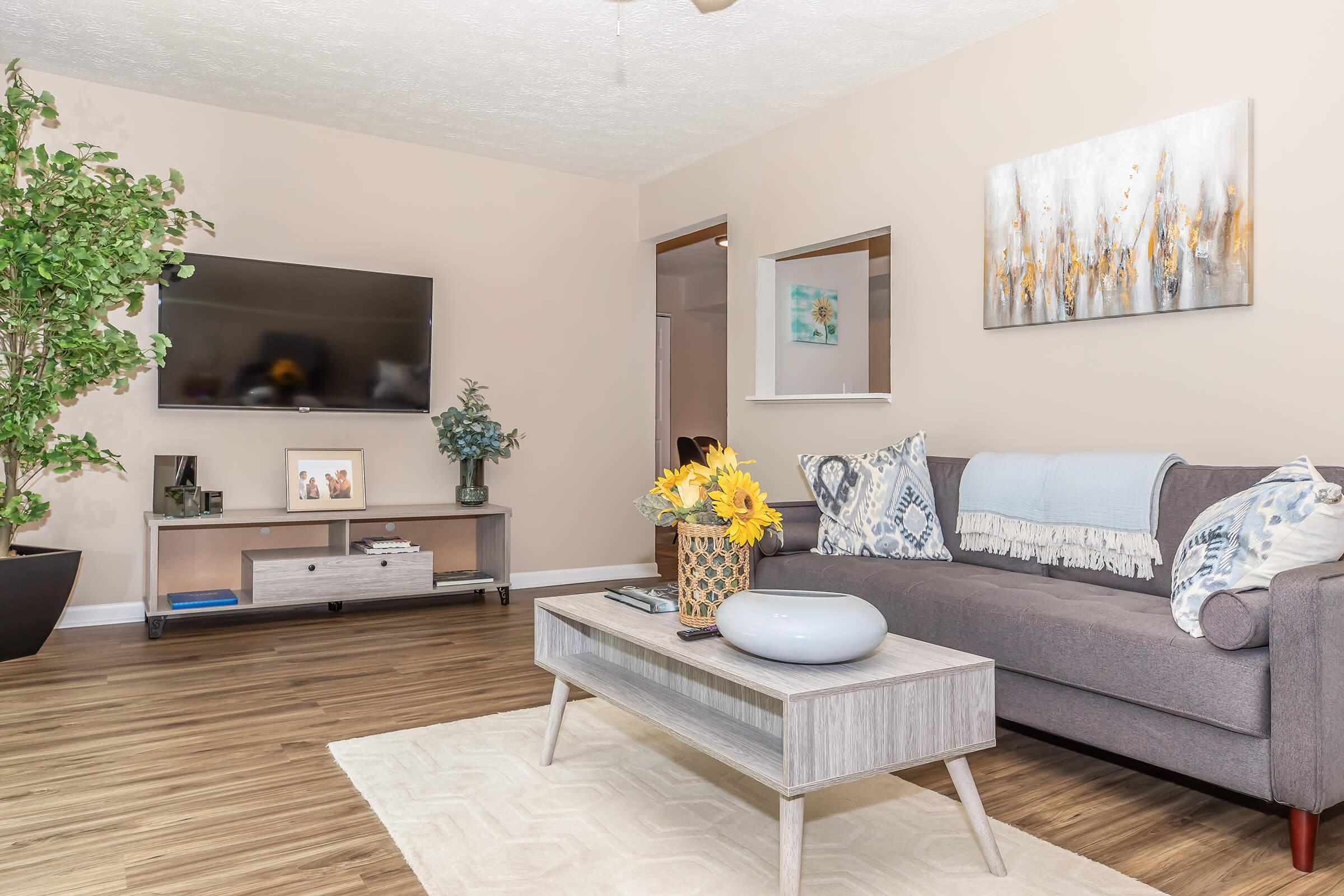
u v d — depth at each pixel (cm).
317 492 451
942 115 379
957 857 189
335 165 472
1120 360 315
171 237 387
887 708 170
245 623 425
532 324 538
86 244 336
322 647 377
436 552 507
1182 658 199
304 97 428
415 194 496
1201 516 235
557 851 191
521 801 218
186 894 172
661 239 573
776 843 196
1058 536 286
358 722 279
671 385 905
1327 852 193
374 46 371
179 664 346
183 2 334
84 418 412
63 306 341
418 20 347
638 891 174
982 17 342
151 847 192
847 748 164
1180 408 298
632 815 210
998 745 264
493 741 262
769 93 420
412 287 484
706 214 521
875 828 204
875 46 368
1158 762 208
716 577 214
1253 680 186
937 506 334
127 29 356
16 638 347
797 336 553
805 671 174
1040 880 178
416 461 499
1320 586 177
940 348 382
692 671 224
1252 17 278
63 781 228
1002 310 351
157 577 409
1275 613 182
